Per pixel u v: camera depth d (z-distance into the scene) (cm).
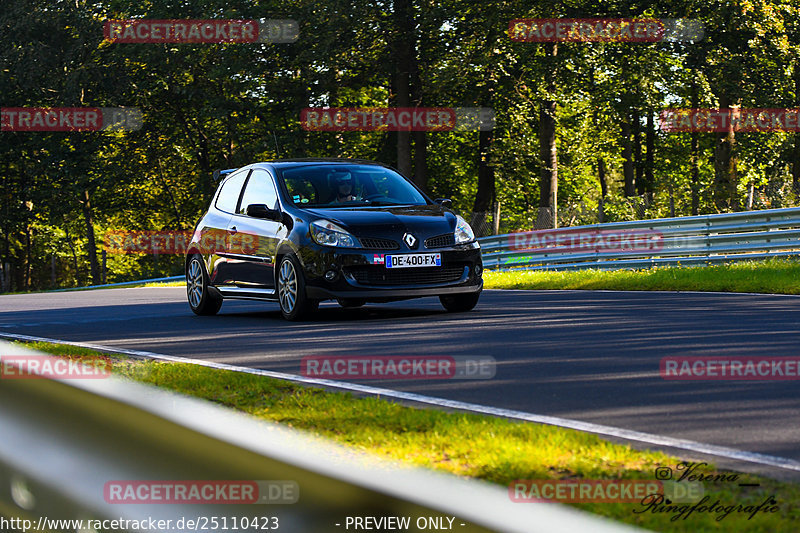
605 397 1287
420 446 895
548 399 1285
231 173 3178
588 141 10881
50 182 10750
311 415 1117
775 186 6538
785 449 933
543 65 7612
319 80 8619
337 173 2912
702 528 571
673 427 1067
